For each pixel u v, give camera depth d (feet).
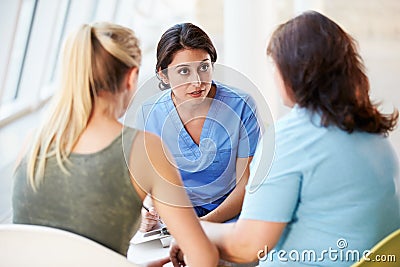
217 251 4.47
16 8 7.84
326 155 4.36
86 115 4.30
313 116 4.42
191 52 5.10
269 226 4.40
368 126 4.47
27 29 11.96
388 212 4.60
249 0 11.40
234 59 11.66
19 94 12.26
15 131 10.97
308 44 4.32
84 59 4.24
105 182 4.29
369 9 23.76
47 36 11.71
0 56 8.15
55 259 4.16
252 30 11.46
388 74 18.40
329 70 4.31
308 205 4.48
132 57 4.37
